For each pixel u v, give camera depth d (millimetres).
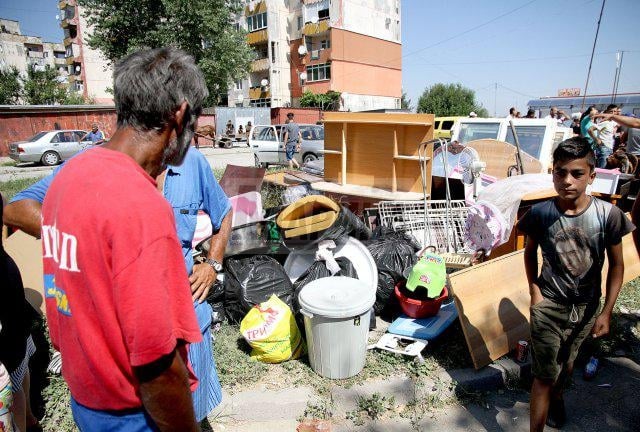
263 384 3021
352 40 41094
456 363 3213
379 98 45250
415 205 5082
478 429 2729
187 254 1968
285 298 3590
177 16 27953
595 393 3072
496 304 3369
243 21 43594
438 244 4703
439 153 5855
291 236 3934
